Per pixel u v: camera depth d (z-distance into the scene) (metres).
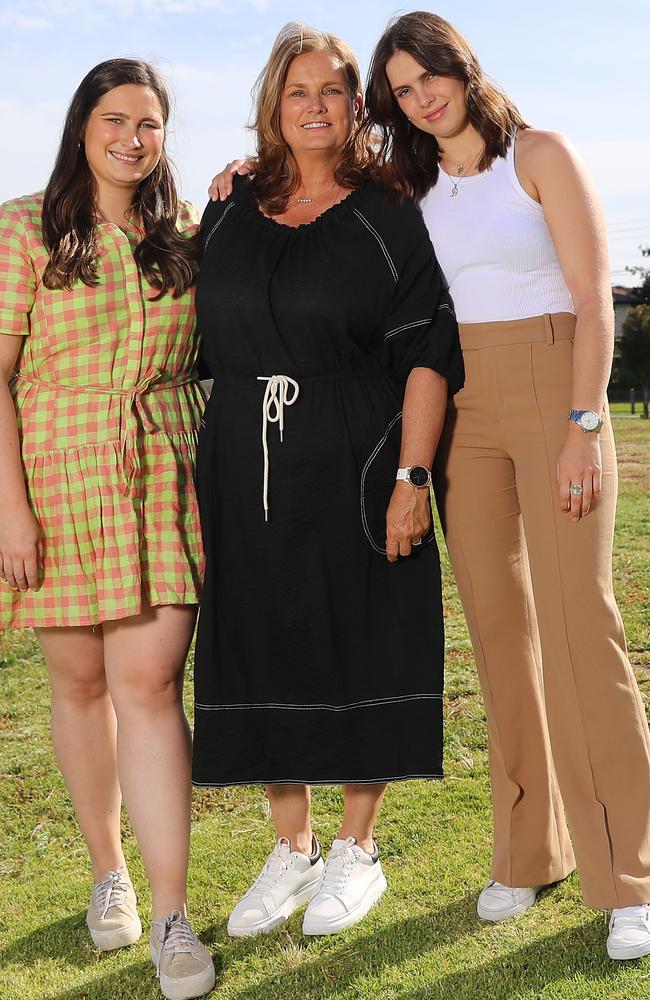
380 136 2.52
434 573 2.51
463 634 4.71
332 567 2.47
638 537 6.35
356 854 2.59
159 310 2.45
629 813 2.31
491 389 2.38
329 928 2.46
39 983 2.37
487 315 2.38
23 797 3.44
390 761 2.51
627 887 2.27
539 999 2.11
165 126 2.49
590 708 2.31
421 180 2.48
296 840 2.69
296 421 2.45
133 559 2.38
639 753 2.31
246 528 2.47
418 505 2.43
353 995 2.20
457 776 3.28
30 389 2.45
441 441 2.51
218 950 2.44
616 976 2.16
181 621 2.48
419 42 2.33
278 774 2.54
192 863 2.87
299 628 2.48
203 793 3.36
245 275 2.44
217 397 2.51
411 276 2.42
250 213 2.51
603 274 2.29
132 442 2.39
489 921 2.46
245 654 2.52
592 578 2.31
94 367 2.41
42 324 2.39
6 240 2.37
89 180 2.42
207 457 2.49
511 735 2.51
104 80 2.38
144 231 2.48
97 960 2.46
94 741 2.56
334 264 2.42
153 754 2.41
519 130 2.40
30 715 4.20
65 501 2.39
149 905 2.67
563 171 2.28
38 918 2.67
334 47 2.46
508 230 2.34
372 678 2.51
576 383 2.28
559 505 2.32
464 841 2.84
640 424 18.44
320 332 2.43
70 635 2.49
